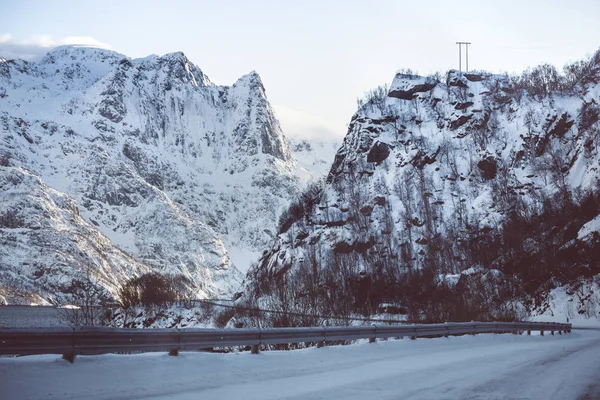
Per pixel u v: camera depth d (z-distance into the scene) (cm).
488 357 3316
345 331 3597
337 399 1808
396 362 2994
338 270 18075
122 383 2045
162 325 13462
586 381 2264
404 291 14700
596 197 17575
